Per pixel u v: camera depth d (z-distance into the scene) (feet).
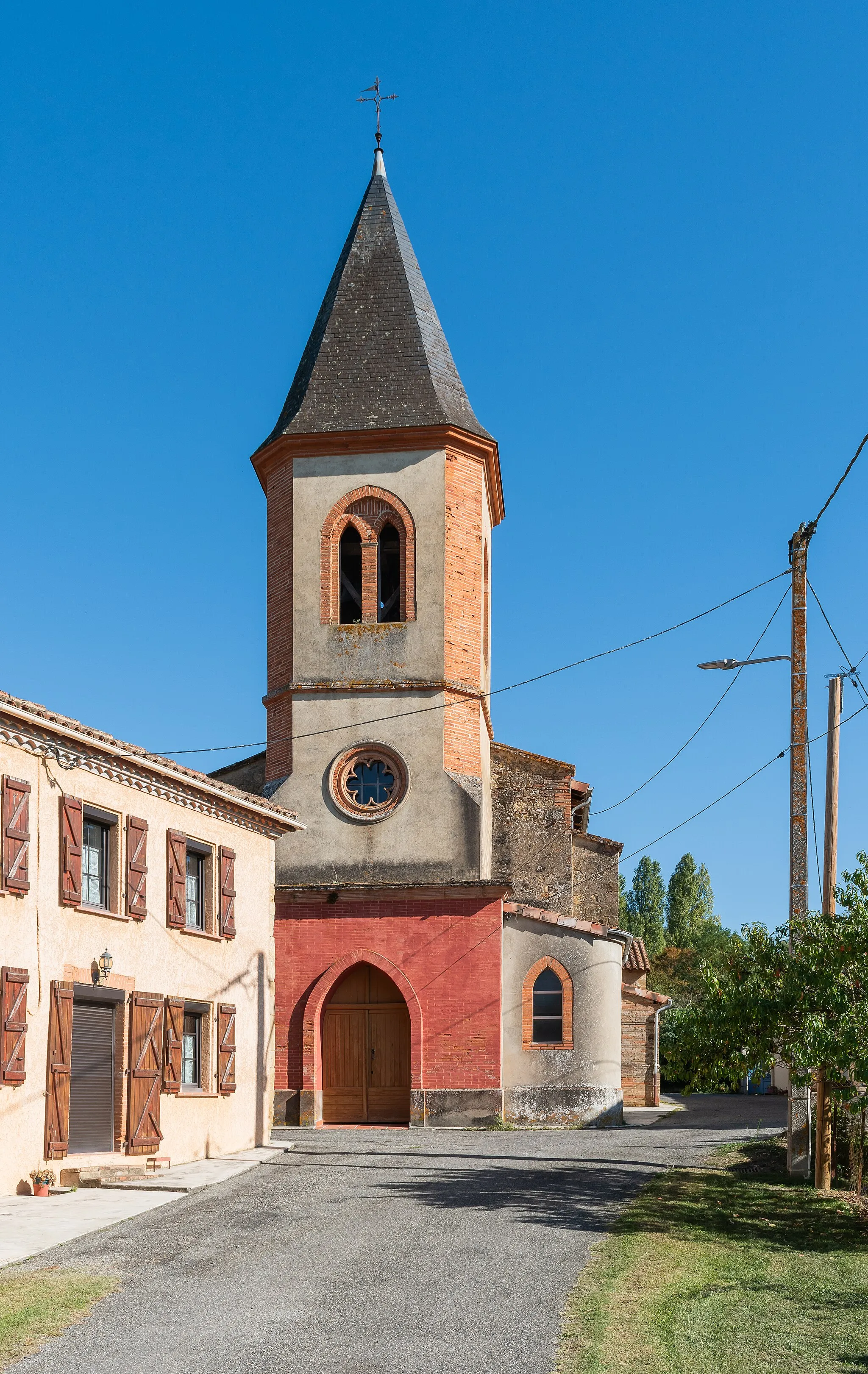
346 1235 48.75
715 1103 124.26
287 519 102.73
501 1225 50.60
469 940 93.86
